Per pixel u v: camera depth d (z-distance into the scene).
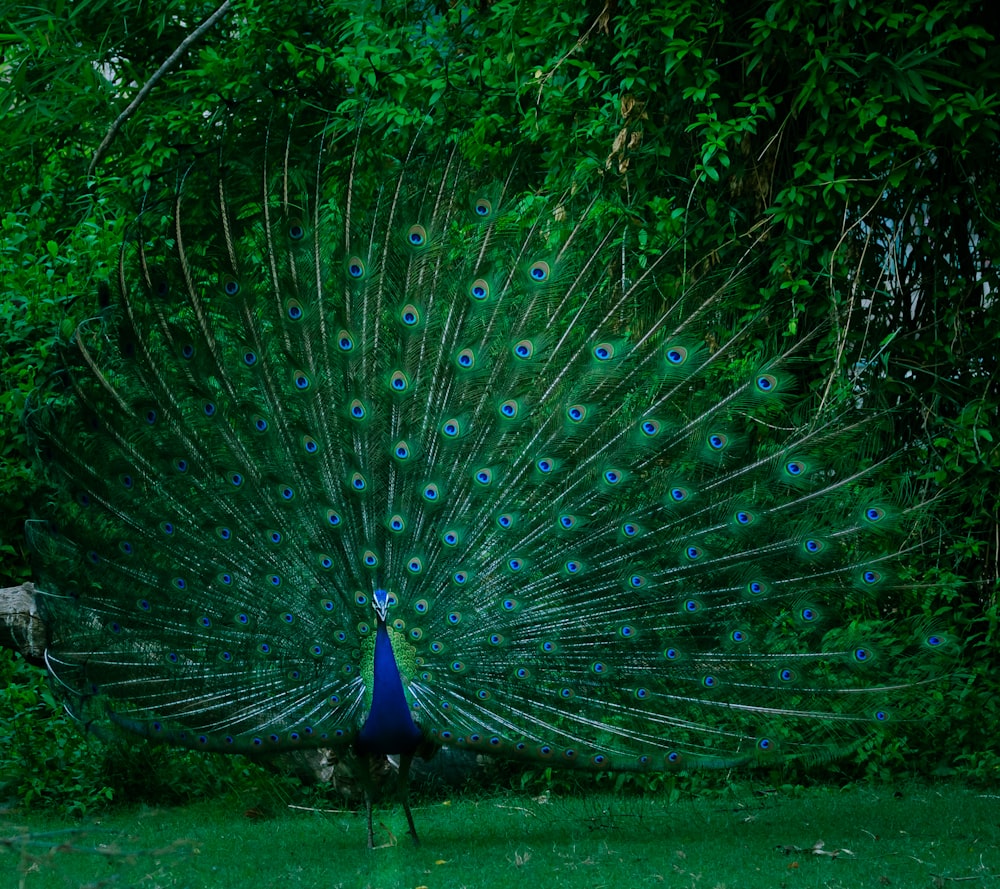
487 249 9.77
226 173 9.62
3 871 8.41
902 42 11.39
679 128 12.38
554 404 9.42
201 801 11.20
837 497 9.20
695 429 9.32
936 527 12.00
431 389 9.41
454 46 14.49
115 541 9.02
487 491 9.20
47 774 10.96
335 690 8.84
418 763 11.41
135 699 8.80
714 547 9.12
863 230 12.20
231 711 8.73
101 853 7.11
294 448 9.16
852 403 10.74
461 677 8.90
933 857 8.29
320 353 9.40
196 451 9.13
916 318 12.41
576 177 12.09
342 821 10.43
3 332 12.91
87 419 9.14
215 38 18.30
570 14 12.73
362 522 9.05
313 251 9.59
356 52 14.22
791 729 9.22
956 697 11.12
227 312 9.36
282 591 8.95
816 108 11.48
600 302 9.70
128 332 9.20
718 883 7.72
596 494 9.24
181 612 8.90
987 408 11.91
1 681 12.43
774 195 12.27
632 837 9.34
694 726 8.87
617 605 9.04
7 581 12.70
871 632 9.37
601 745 8.80
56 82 16.73
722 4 12.01
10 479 12.53
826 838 9.00
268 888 7.87
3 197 17.41
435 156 10.56
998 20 11.62
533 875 8.05
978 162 11.81
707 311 9.70
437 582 8.99
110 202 15.81
